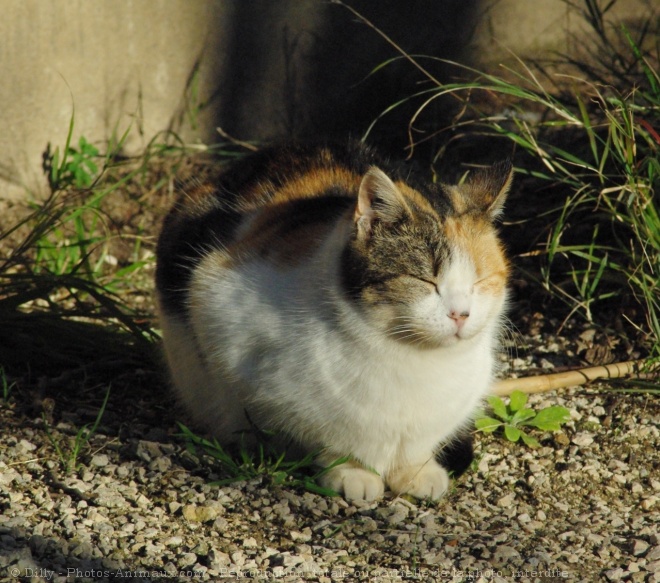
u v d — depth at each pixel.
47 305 9.55
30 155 11.46
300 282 6.33
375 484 6.65
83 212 10.38
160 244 7.80
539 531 6.40
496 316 6.58
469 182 6.89
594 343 9.04
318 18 12.70
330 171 7.56
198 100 12.59
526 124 10.48
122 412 7.76
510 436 7.42
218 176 8.20
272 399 6.48
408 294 5.97
